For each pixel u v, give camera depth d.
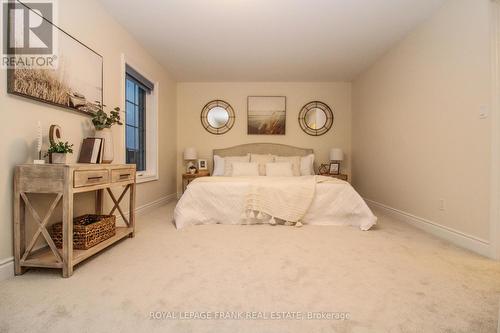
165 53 3.81
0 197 1.58
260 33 3.20
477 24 2.16
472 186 2.21
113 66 2.84
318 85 5.20
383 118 3.86
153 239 2.48
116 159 2.90
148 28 3.07
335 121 5.20
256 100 5.20
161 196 4.38
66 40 2.10
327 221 3.08
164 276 1.68
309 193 3.05
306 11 2.72
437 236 2.61
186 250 2.17
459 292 1.48
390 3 2.57
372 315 1.27
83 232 1.86
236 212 3.10
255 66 4.36
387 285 1.57
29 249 1.66
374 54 3.83
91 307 1.32
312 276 1.69
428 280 1.63
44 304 1.34
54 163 1.78
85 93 2.34
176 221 2.96
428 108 2.81
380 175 3.95
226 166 4.69
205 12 2.74
